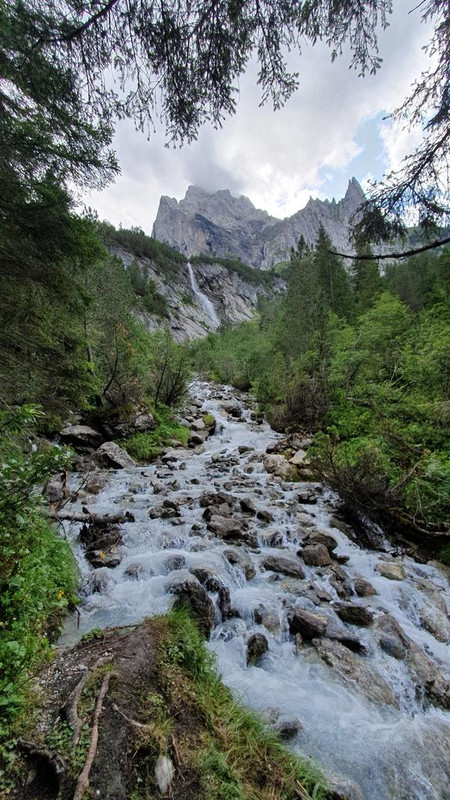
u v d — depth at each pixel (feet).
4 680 7.33
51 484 22.49
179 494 25.26
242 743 7.54
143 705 7.11
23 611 9.21
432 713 10.35
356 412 35.12
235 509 23.02
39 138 15.70
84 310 24.67
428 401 28.94
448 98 10.46
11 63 10.28
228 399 73.61
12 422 10.63
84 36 9.29
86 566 15.19
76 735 6.11
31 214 17.40
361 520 22.11
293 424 45.73
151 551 17.01
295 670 11.24
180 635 9.54
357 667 11.40
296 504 24.67
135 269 219.41
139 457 35.96
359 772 8.20
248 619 13.15
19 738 6.21
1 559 9.84
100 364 39.70
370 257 13.15
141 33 9.20
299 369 51.21
